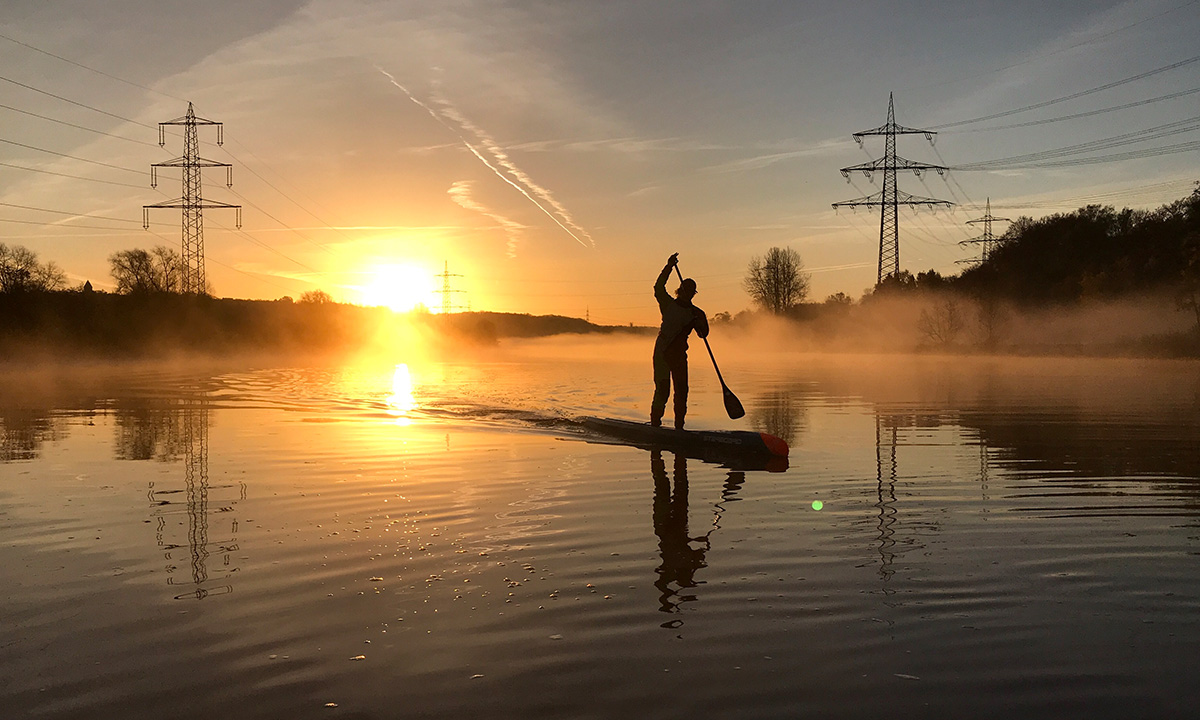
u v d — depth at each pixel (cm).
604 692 310
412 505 632
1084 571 458
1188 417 1248
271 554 495
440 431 1106
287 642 358
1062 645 354
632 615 391
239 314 5462
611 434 1067
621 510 615
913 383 2212
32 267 4722
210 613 393
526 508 621
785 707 299
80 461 845
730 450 912
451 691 311
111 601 411
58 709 296
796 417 1283
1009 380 2328
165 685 316
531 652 348
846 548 507
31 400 1641
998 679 321
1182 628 372
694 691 311
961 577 448
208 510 614
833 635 366
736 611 397
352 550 503
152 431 1109
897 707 299
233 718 290
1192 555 488
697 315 1057
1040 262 6131
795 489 694
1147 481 723
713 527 561
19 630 372
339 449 931
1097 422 1191
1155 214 5750
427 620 385
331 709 297
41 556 490
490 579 446
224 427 1154
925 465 817
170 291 5088
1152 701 302
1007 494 669
